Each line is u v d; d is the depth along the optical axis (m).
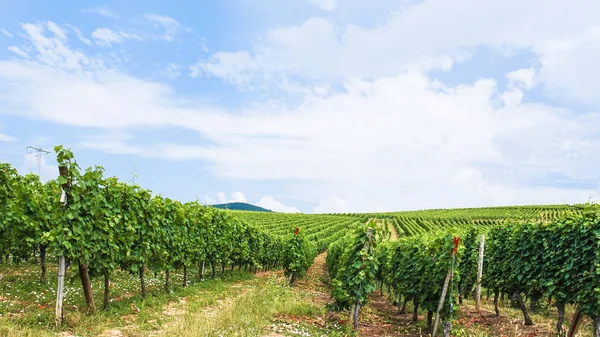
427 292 11.64
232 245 21.73
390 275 17.25
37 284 12.18
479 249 16.20
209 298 13.38
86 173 9.83
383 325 12.60
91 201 9.88
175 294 13.90
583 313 9.80
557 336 10.63
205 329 8.17
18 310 9.28
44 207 13.25
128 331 8.62
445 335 10.62
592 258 9.70
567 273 10.31
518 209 102.12
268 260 29.56
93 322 9.03
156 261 13.73
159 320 9.59
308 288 20.75
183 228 15.89
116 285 14.19
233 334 8.18
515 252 12.77
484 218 85.75
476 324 12.43
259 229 27.42
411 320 13.49
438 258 11.53
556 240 11.09
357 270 11.19
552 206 104.00
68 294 11.63
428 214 107.81
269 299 12.78
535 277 11.60
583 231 9.98
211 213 19.59
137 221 12.61
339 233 57.12
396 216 101.81
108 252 10.47
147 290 14.00
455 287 11.27
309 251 25.41
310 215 99.25
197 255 17.20
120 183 12.06
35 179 15.70
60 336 7.79
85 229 9.73
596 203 10.27
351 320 11.08
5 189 12.10
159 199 14.92
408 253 14.59
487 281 14.43
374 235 11.38
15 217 11.89
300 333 9.59
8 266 14.77
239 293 15.76
